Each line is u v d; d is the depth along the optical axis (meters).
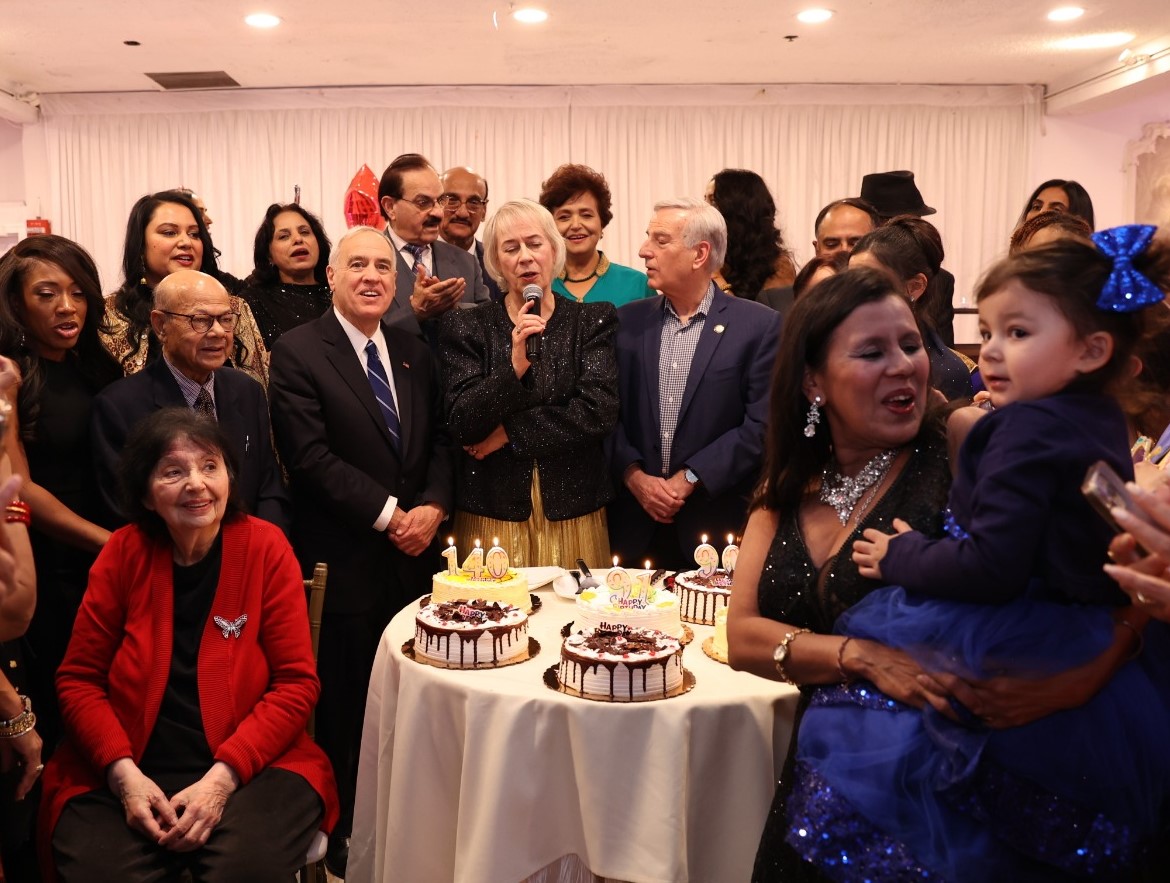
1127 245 1.42
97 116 7.66
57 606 2.81
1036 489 1.38
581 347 3.36
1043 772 1.42
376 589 3.24
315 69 7.04
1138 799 1.43
